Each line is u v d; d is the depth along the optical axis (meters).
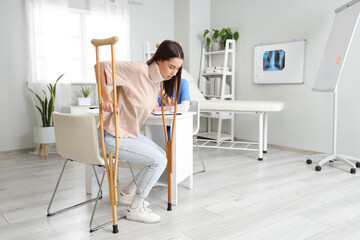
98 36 4.31
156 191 2.49
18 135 3.98
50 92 3.85
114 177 1.74
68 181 2.78
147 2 4.87
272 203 2.25
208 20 5.11
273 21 4.18
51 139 3.64
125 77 1.71
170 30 5.16
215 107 3.69
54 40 3.97
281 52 4.08
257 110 3.51
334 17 3.53
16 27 3.88
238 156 3.75
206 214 2.06
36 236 1.76
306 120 3.89
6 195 2.43
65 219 1.98
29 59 3.85
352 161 3.44
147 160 1.81
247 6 4.51
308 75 3.83
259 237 1.75
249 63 4.55
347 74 3.45
